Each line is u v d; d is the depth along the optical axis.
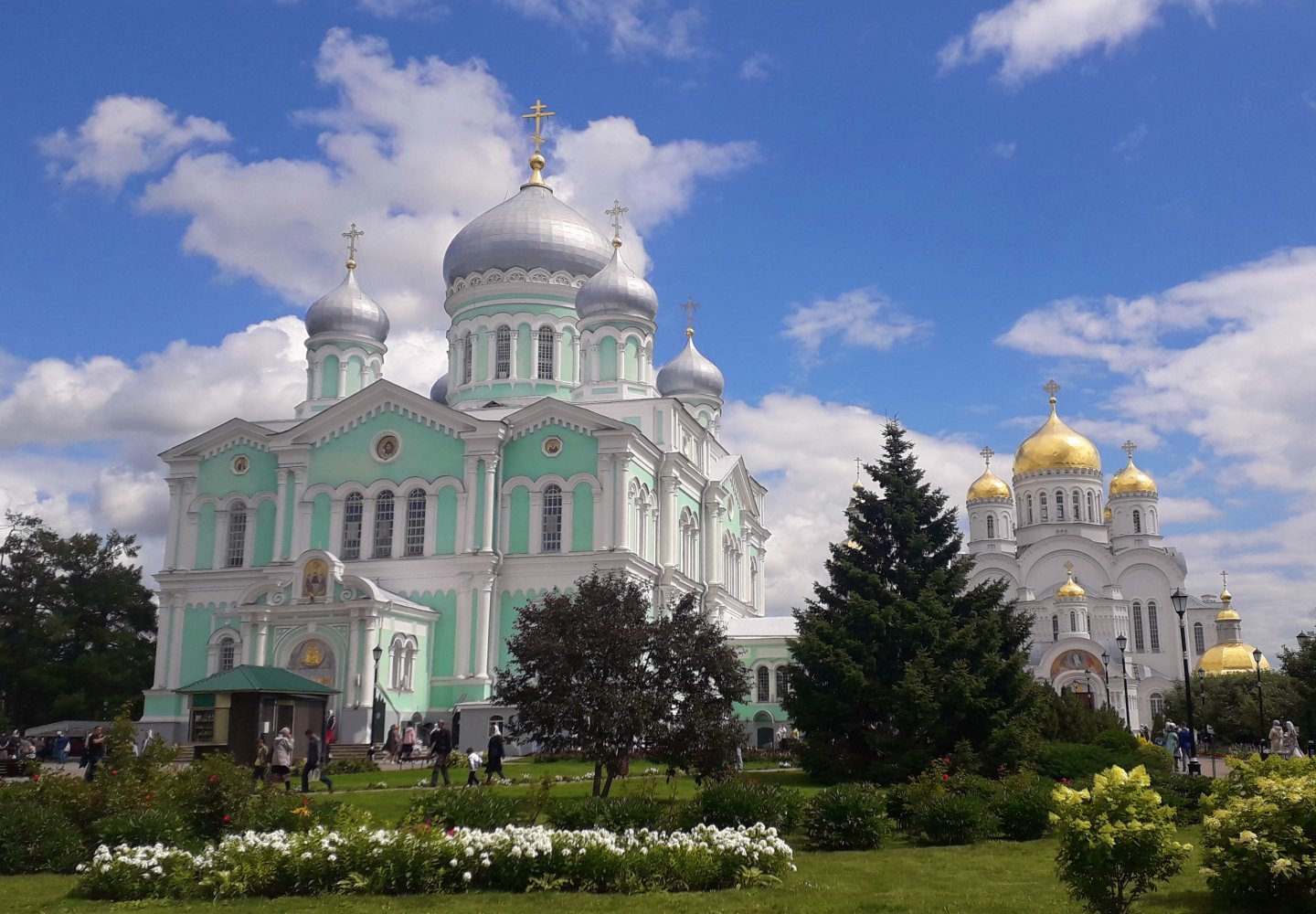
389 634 58.94
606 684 32.84
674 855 21.91
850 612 44.91
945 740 41.62
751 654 73.88
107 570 82.06
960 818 27.78
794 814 27.44
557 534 63.97
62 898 21.33
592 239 76.94
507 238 74.88
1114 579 107.56
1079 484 113.06
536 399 72.25
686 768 33.62
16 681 76.56
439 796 25.94
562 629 34.28
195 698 45.75
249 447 69.06
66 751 61.38
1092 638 102.38
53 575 80.75
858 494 48.62
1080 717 49.94
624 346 73.25
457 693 61.16
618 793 36.50
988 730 41.50
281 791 28.81
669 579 67.25
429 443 65.38
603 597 35.09
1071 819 17.64
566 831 22.88
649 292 74.56
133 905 20.47
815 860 24.98
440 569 63.12
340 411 66.56
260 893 21.38
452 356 76.44
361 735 56.38
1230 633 106.12
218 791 25.88
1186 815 30.34
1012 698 42.88
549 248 75.00
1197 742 81.00
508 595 63.22
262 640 59.34
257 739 45.06
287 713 46.47
